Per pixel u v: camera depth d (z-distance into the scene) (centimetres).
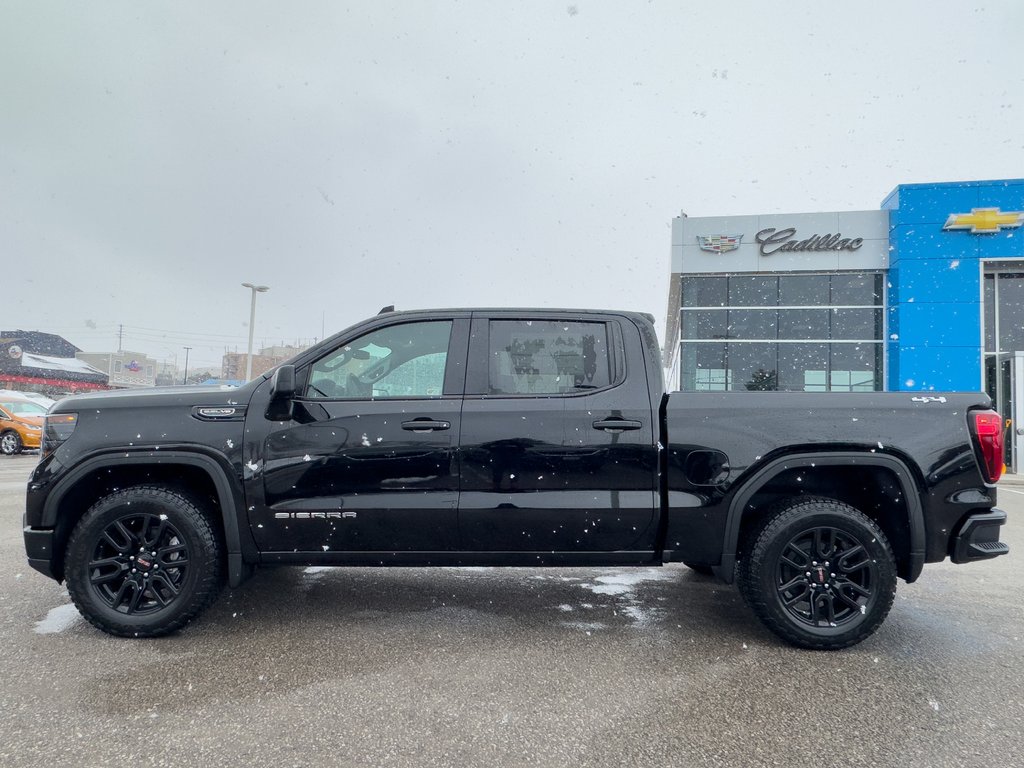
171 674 307
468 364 375
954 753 246
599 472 358
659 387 372
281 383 341
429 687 297
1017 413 1573
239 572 357
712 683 307
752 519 378
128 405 365
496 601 434
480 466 357
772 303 1917
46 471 355
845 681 311
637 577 504
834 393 366
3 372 3906
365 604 422
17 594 431
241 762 232
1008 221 1736
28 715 265
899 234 1802
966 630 388
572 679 309
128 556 355
